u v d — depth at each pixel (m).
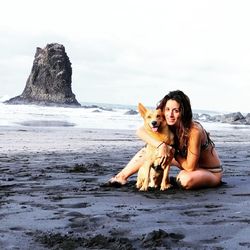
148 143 3.05
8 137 8.28
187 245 1.74
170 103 3.00
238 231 1.95
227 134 12.59
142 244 1.75
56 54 43.59
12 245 1.74
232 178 3.76
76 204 2.56
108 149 6.65
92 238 1.80
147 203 2.61
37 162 4.85
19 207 2.47
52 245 1.75
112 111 28.61
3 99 44.00
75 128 12.05
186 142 3.11
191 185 3.10
